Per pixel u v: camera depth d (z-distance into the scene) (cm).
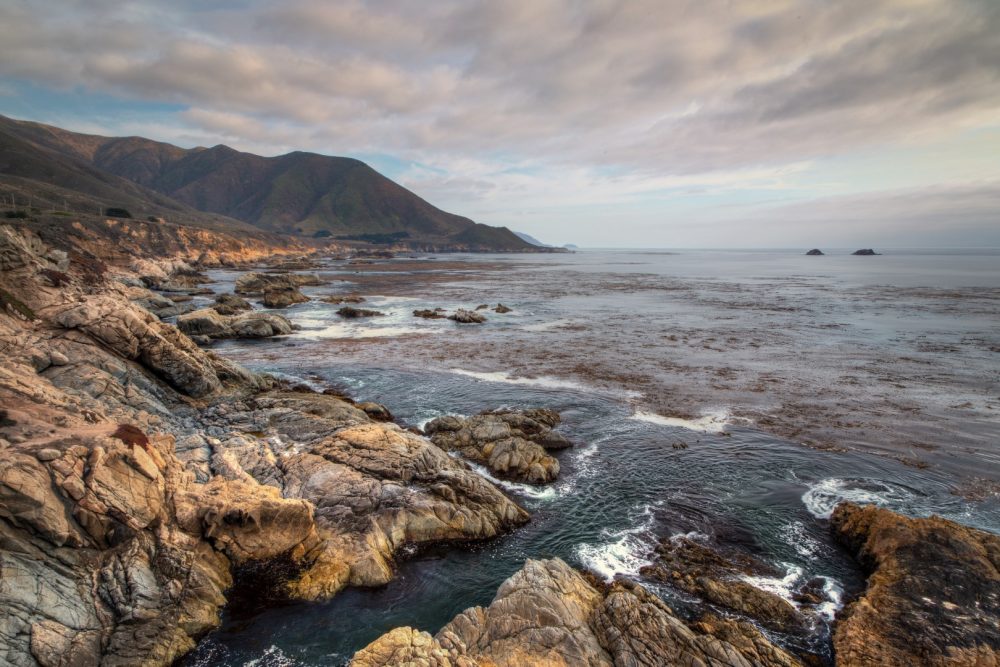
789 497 2148
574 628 1291
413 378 3850
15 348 2348
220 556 1603
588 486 2258
